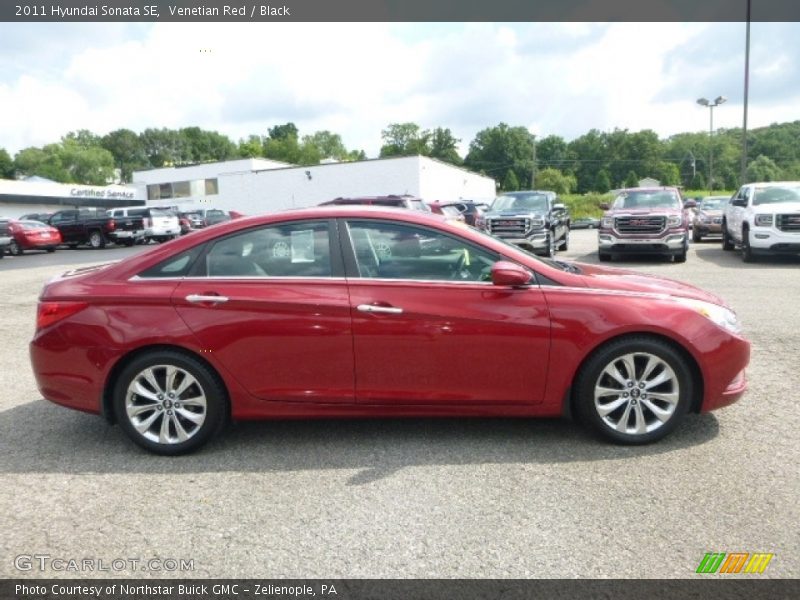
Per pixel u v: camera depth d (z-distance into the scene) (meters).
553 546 3.01
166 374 4.16
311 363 4.10
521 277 3.99
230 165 48.47
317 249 4.21
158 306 4.12
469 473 3.81
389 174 41.12
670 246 14.88
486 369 4.08
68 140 117.31
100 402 4.20
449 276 4.14
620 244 15.23
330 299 4.07
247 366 4.11
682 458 3.95
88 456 4.21
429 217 4.29
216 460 4.11
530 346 4.05
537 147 122.94
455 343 4.05
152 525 3.30
